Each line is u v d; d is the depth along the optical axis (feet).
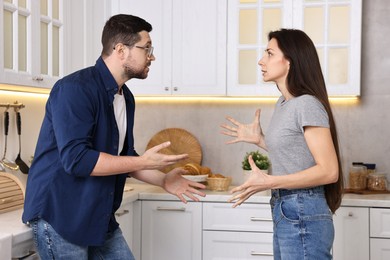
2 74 8.29
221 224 11.33
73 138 6.70
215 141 13.33
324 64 12.01
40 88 9.64
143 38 7.45
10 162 10.13
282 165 7.48
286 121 7.39
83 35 11.19
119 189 7.78
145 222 11.64
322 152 7.11
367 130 12.66
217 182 11.85
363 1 12.64
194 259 11.45
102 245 7.84
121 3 12.64
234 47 12.28
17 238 6.89
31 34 9.12
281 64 7.66
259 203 11.16
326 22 11.94
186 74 12.48
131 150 8.14
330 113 7.47
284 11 12.09
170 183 8.38
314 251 7.21
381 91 12.61
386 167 12.59
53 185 6.95
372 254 10.84
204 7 12.38
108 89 7.27
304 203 7.27
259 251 11.19
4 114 10.14
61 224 6.90
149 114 13.64
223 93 12.34
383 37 12.59
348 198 11.01
